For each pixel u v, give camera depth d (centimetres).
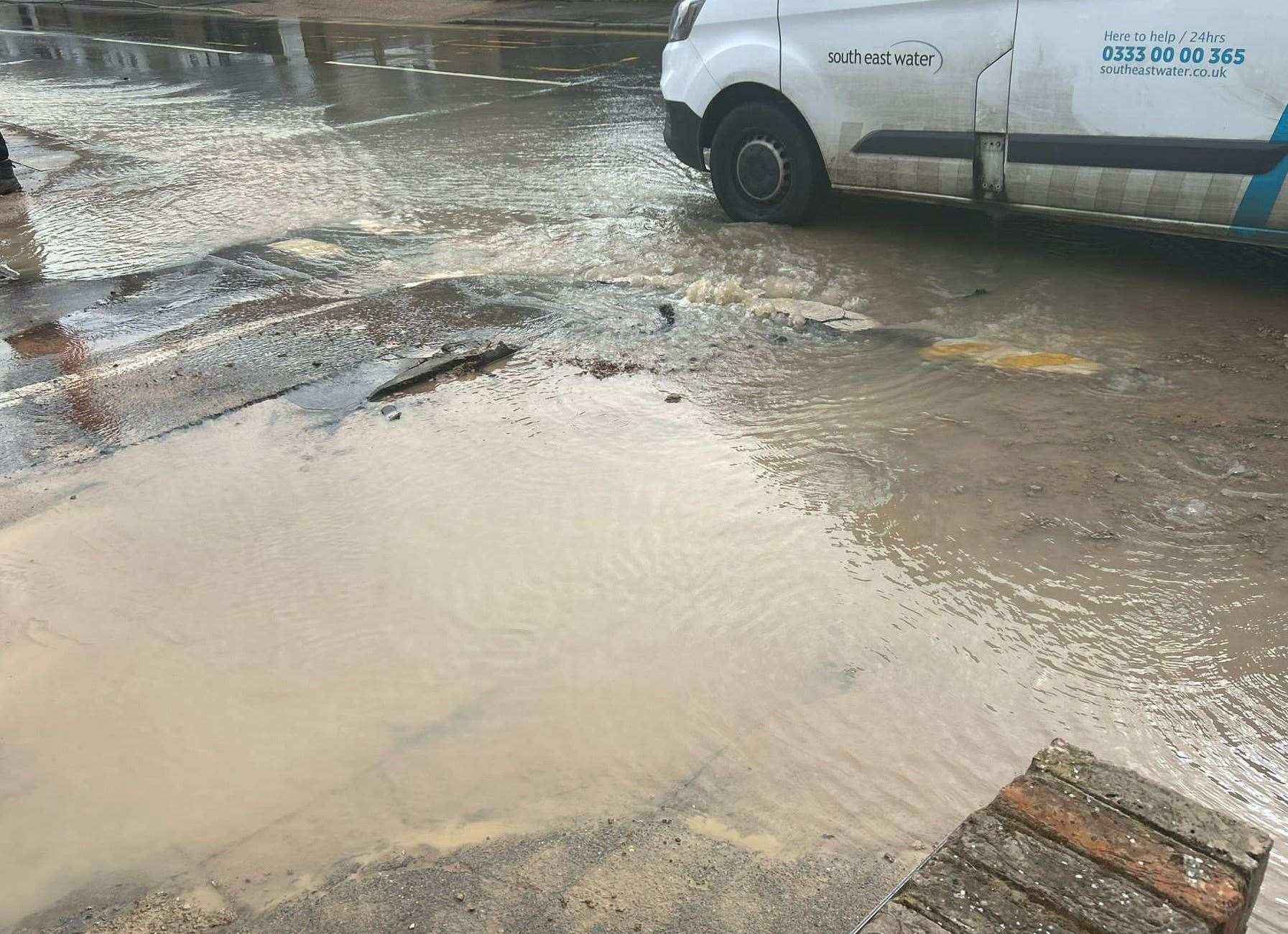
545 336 580
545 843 260
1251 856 156
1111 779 171
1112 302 592
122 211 902
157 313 652
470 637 339
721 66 737
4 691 328
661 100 1269
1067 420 458
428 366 539
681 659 324
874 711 299
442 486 432
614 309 614
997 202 654
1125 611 338
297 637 345
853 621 338
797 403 486
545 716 304
